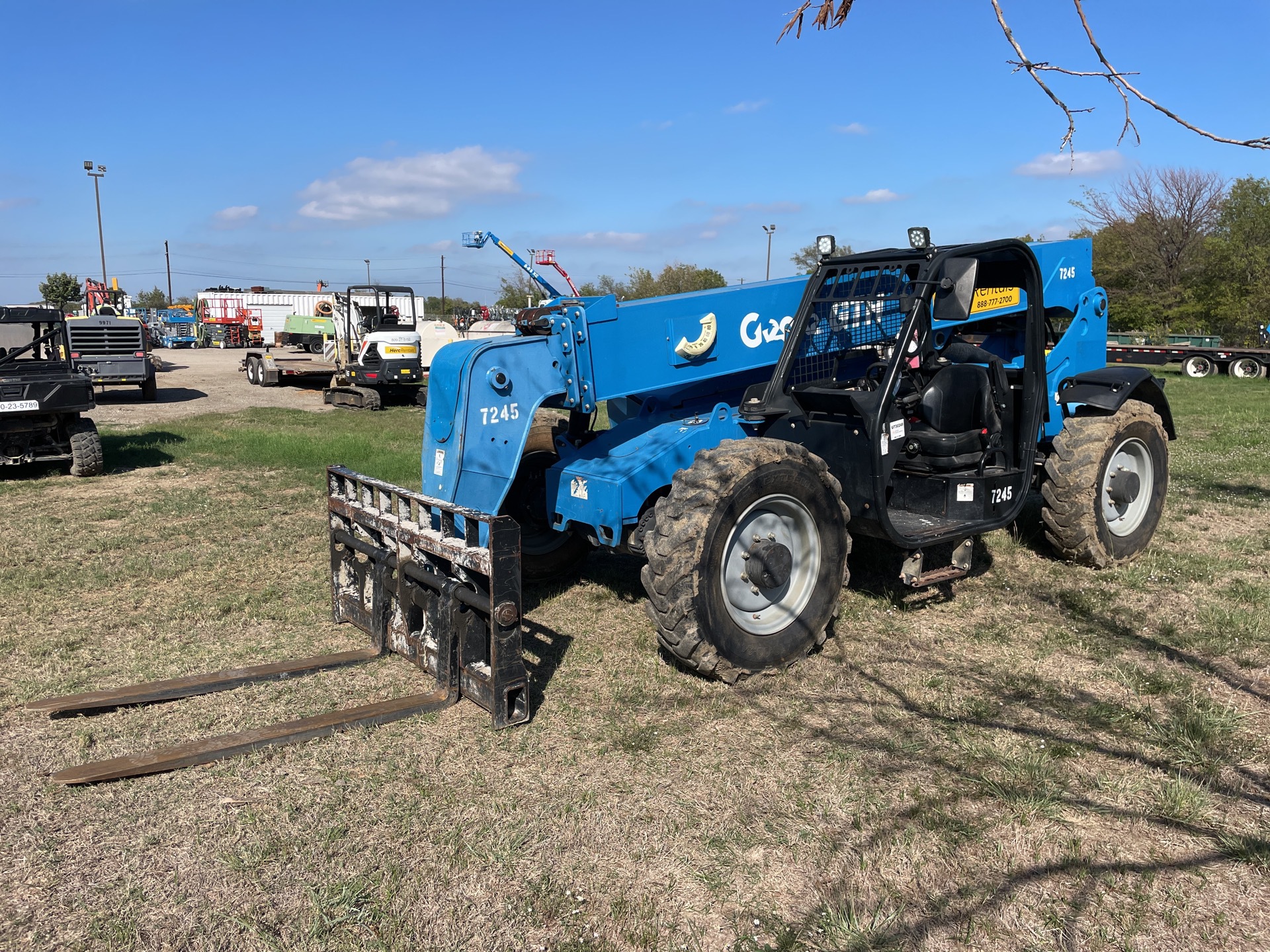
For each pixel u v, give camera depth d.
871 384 4.85
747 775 3.37
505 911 2.64
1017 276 5.43
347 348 19.59
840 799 3.19
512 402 4.52
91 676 4.37
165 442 12.58
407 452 11.24
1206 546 6.30
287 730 3.67
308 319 28.44
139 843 2.98
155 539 7.02
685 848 2.93
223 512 7.97
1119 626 4.81
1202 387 19.11
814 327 5.11
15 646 4.78
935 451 4.88
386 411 17.88
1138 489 5.83
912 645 4.63
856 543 6.29
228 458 11.04
